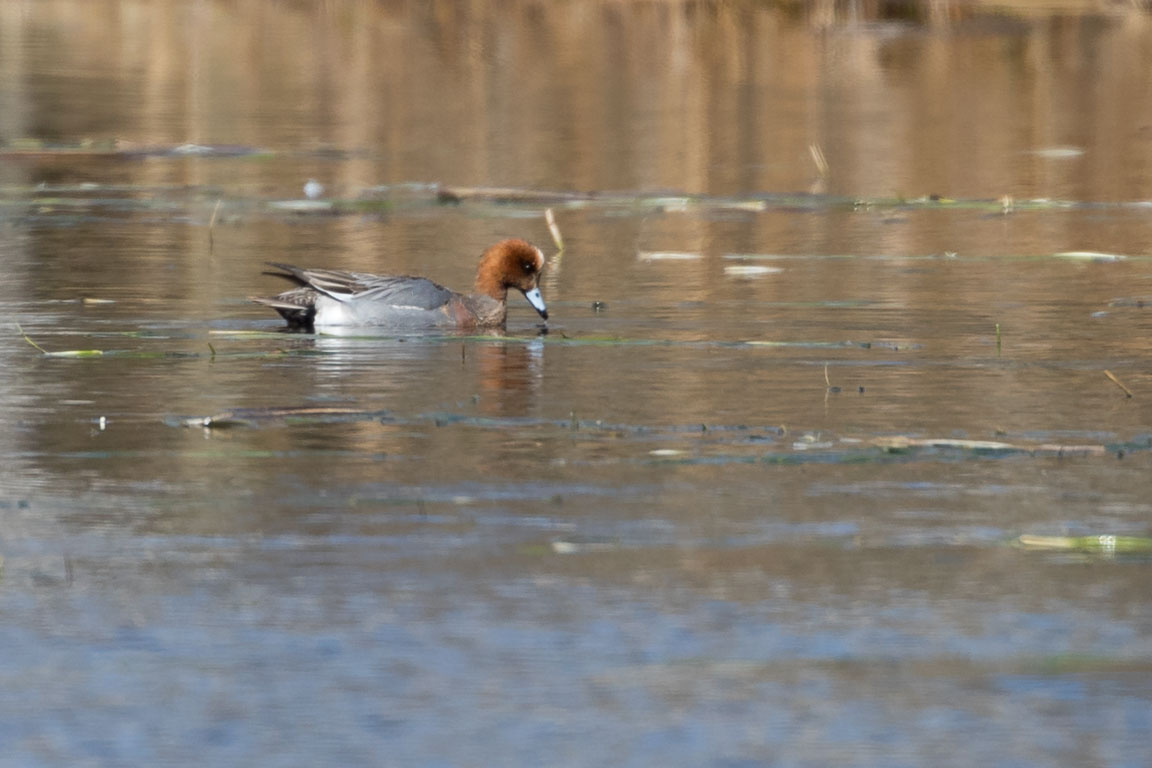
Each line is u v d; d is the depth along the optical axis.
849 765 7.38
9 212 24.52
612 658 8.41
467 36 46.75
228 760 7.40
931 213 25.44
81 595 9.16
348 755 7.44
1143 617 8.95
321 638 8.62
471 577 9.45
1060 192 27.31
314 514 10.55
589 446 12.23
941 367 15.07
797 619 8.90
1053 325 17.05
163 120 34.25
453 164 29.64
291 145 31.53
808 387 14.29
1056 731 7.70
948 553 9.93
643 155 30.70
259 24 49.69
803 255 21.69
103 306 18.00
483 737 7.60
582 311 18.11
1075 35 46.06
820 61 42.62
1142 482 11.37
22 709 7.86
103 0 55.06
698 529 10.30
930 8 49.28
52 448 12.09
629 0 50.75
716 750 7.50
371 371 14.99
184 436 12.47
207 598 9.12
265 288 19.19
